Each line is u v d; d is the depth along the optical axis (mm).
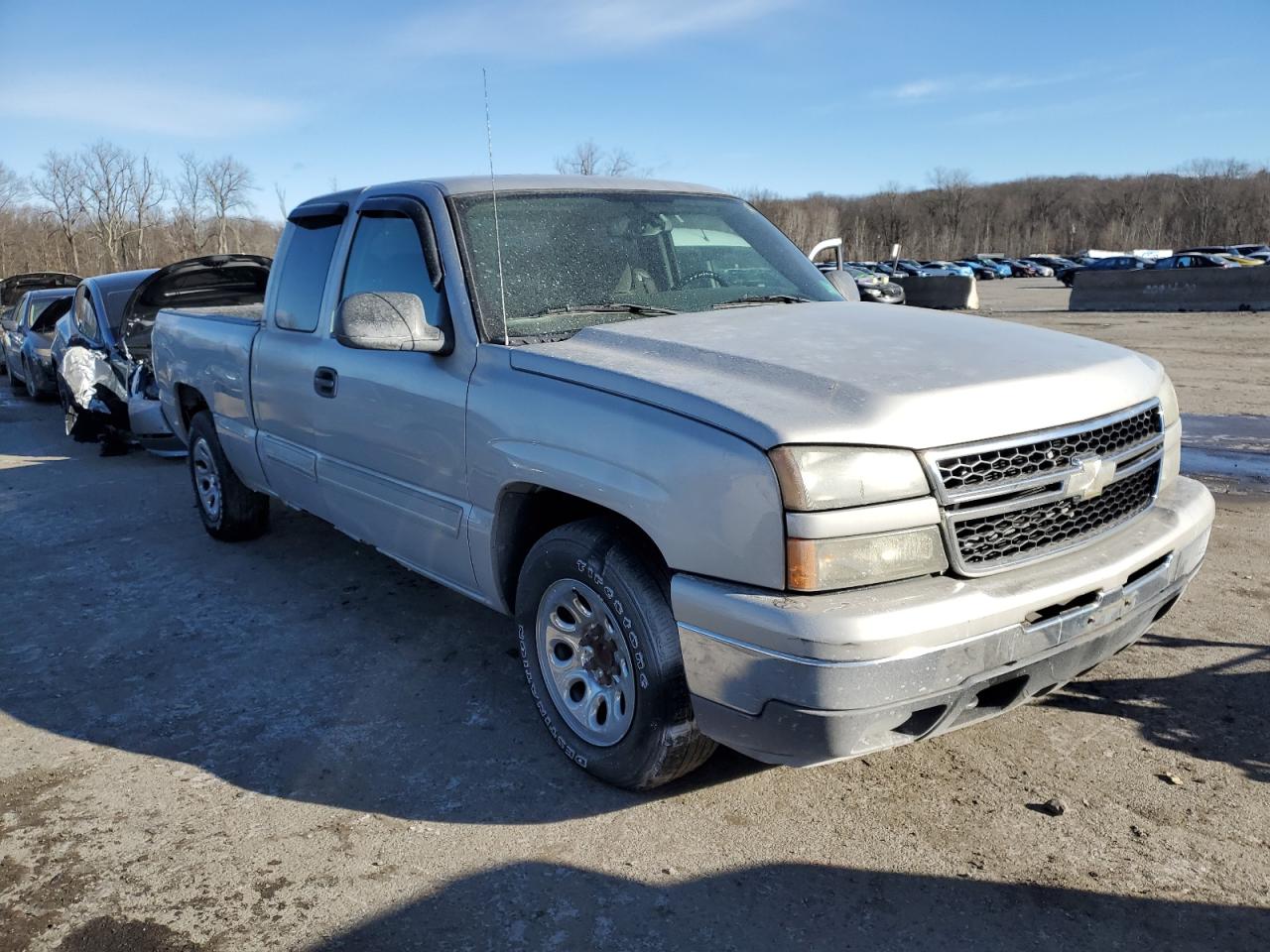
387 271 3830
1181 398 10234
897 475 2381
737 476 2400
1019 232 119625
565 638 3131
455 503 3422
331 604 4816
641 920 2465
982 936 2365
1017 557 2545
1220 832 2723
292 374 4383
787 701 2340
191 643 4379
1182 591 3041
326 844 2834
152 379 8250
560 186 3916
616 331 3197
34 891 2666
